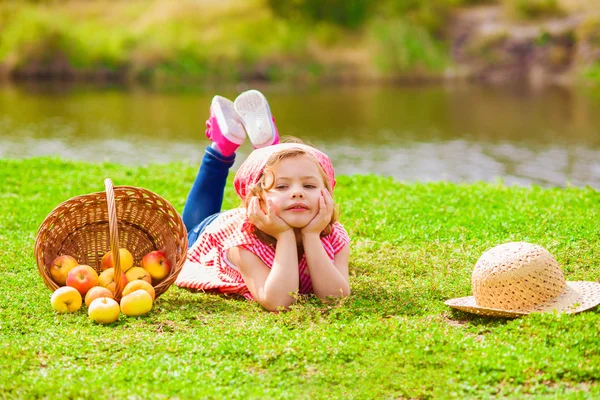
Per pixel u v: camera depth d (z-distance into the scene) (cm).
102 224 546
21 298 502
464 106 2700
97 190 866
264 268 489
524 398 348
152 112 2509
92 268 531
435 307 477
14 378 370
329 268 480
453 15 4216
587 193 790
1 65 3553
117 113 2477
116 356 405
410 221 696
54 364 394
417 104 2769
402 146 1912
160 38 3753
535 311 442
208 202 614
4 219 718
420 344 404
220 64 3684
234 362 394
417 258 583
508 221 671
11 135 2022
